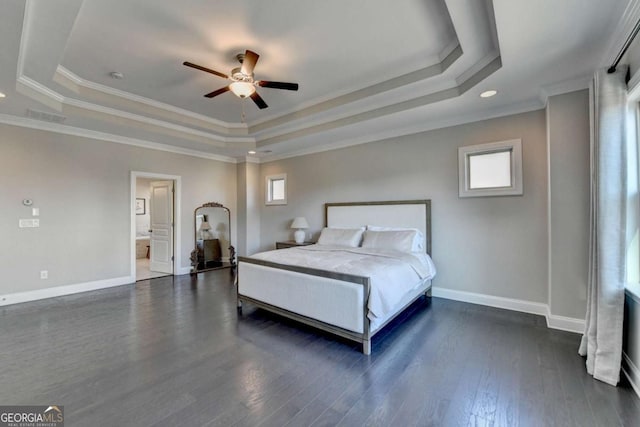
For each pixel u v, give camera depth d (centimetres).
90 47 276
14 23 201
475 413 177
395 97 363
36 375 219
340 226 513
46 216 420
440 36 263
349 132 461
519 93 316
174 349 262
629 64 208
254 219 666
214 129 504
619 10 185
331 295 275
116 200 490
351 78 340
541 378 213
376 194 475
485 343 270
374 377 217
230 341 279
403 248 391
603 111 219
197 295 436
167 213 589
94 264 465
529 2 179
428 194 422
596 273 227
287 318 342
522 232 352
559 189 297
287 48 280
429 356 247
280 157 627
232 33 257
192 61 302
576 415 175
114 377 216
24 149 402
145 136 486
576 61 248
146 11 228
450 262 404
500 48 229
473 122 383
